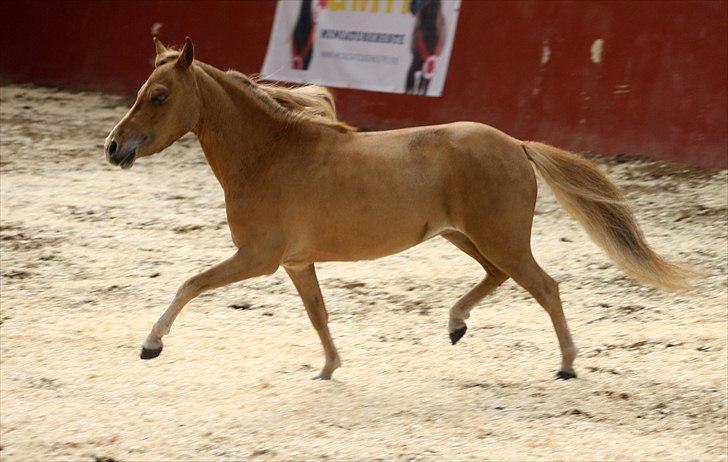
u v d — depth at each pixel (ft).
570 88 68.39
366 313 42.88
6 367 36.63
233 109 33.53
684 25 64.13
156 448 29.14
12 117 82.02
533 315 42.39
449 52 73.05
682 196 58.13
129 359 37.47
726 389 33.71
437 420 31.04
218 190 63.57
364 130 75.72
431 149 33.76
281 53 80.07
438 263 49.55
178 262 49.70
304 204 33.22
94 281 46.91
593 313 42.55
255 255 33.19
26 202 60.03
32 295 45.06
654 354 37.47
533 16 69.92
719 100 62.85
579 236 53.52
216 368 36.50
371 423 30.76
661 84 65.00
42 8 94.32
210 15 85.10
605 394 33.30
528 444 29.22
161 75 32.48
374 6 76.13
